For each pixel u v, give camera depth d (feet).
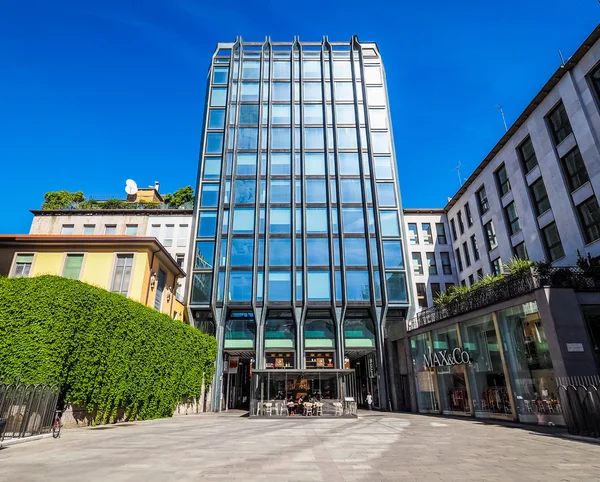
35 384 38.58
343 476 20.51
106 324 49.62
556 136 81.05
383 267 106.93
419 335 81.82
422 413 78.48
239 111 126.82
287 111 127.85
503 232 99.76
